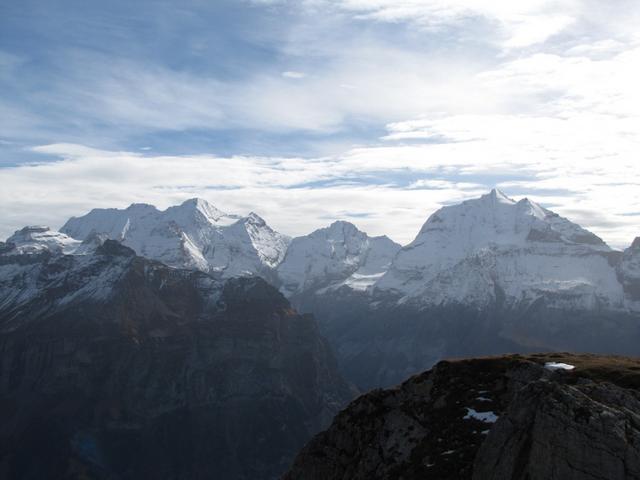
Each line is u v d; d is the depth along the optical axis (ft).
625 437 308.19
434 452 399.85
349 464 449.06
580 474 306.76
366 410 465.47
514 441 335.26
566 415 319.27
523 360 442.09
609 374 382.01
